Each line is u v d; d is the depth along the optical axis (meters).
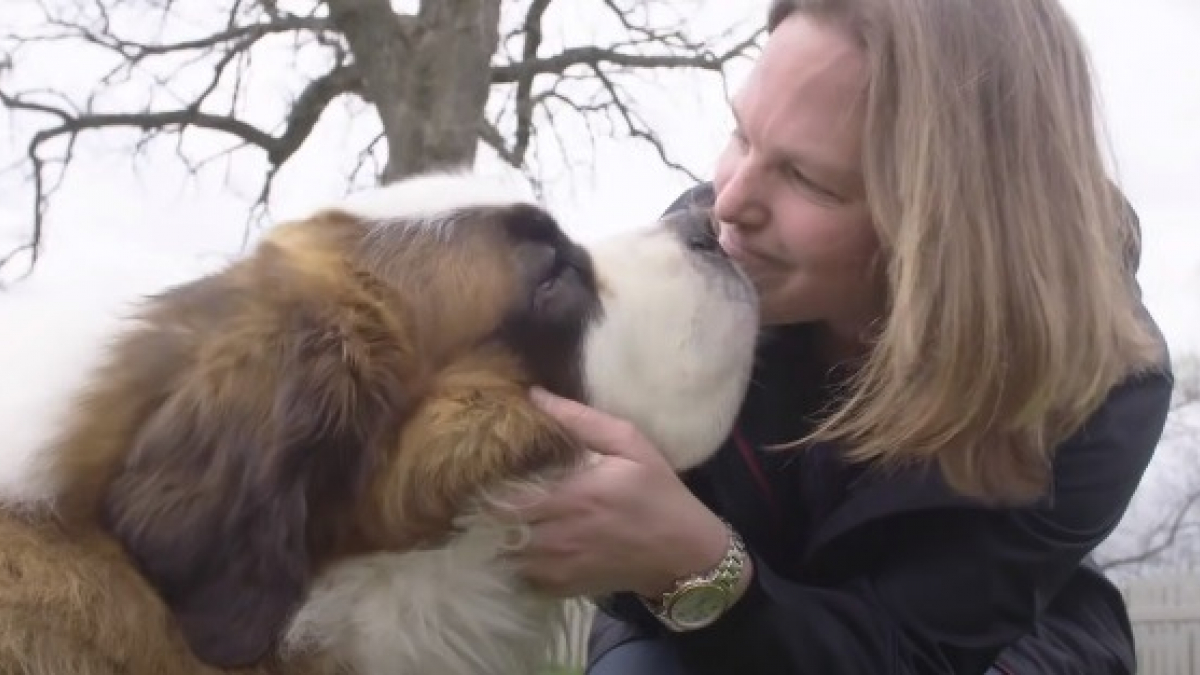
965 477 3.45
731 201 3.65
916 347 3.32
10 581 2.86
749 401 3.93
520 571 3.38
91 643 2.88
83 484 3.01
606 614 4.27
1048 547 3.66
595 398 3.46
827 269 3.62
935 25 3.36
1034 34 3.44
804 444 3.66
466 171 4.11
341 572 3.21
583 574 3.37
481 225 3.41
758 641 3.52
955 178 3.31
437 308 3.31
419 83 13.83
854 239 3.57
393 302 3.29
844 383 3.75
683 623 3.50
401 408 3.21
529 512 3.28
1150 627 15.25
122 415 3.06
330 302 3.21
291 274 3.25
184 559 2.95
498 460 3.22
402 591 3.26
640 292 3.53
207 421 3.00
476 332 3.32
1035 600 3.72
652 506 3.30
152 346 3.14
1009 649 4.06
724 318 3.61
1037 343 3.33
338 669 3.24
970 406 3.36
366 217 3.45
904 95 3.36
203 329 3.15
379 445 3.16
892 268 3.41
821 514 3.83
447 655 3.36
